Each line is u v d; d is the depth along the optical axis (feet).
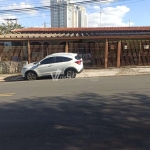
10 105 23.90
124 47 64.59
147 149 12.87
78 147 13.35
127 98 25.22
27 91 32.09
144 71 53.57
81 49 63.57
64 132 15.76
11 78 51.24
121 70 56.54
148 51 64.95
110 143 13.78
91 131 15.79
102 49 62.80
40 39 61.16
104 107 21.71
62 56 47.06
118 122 17.43
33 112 20.92
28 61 61.05
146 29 84.74
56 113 20.31
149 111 20.03
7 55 63.16
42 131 16.08
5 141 14.51
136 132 15.38
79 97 26.53
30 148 13.38
